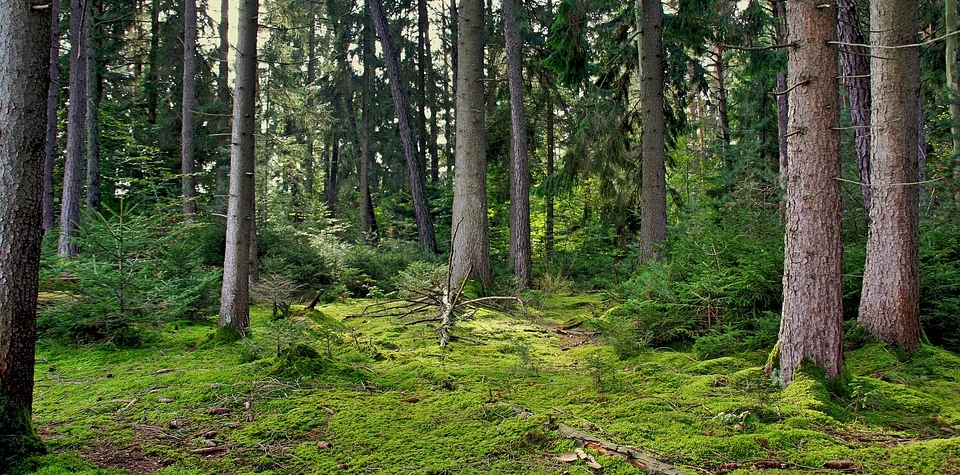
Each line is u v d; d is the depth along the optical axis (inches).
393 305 421.1
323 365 213.6
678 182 678.5
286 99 636.7
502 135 750.5
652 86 439.8
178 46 727.1
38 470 118.6
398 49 869.8
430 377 212.8
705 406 168.4
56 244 418.9
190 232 432.8
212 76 745.0
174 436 148.3
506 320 373.1
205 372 210.7
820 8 173.0
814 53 174.6
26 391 127.3
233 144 281.6
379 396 185.9
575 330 337.7
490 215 904.3
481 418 163.2
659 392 187.8
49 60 129.5
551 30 481.7
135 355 245.0
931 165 374.0
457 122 481.7
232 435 149.4
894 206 224.2
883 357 212.1
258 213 582.2
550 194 583.5
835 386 174.1
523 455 135.6
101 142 721.0
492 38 692.7
